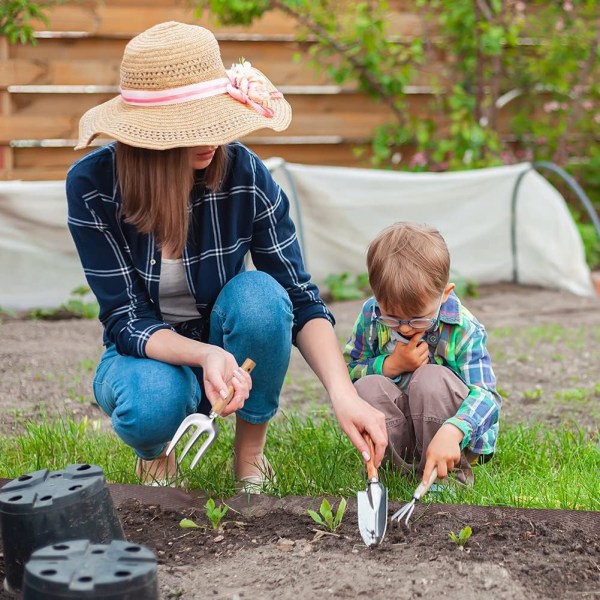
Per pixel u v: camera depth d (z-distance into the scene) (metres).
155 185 2.34
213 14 6.60
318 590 2.02
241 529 2.38
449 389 2.68
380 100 7.26
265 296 2.57
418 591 2.01
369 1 7.11
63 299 5.95
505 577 2.07
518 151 7.85
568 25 7.46
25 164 6.40
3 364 4.48
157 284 2.60
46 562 1.76
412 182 6.48
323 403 3.94
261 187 2.61
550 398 3.99
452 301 2.79
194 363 2.43
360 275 6.49
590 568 2.15
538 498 2.60
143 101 2.32
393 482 2.69
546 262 6.68
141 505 2.51
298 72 7.09
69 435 3.23
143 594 1.71
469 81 7.58
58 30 6.30
